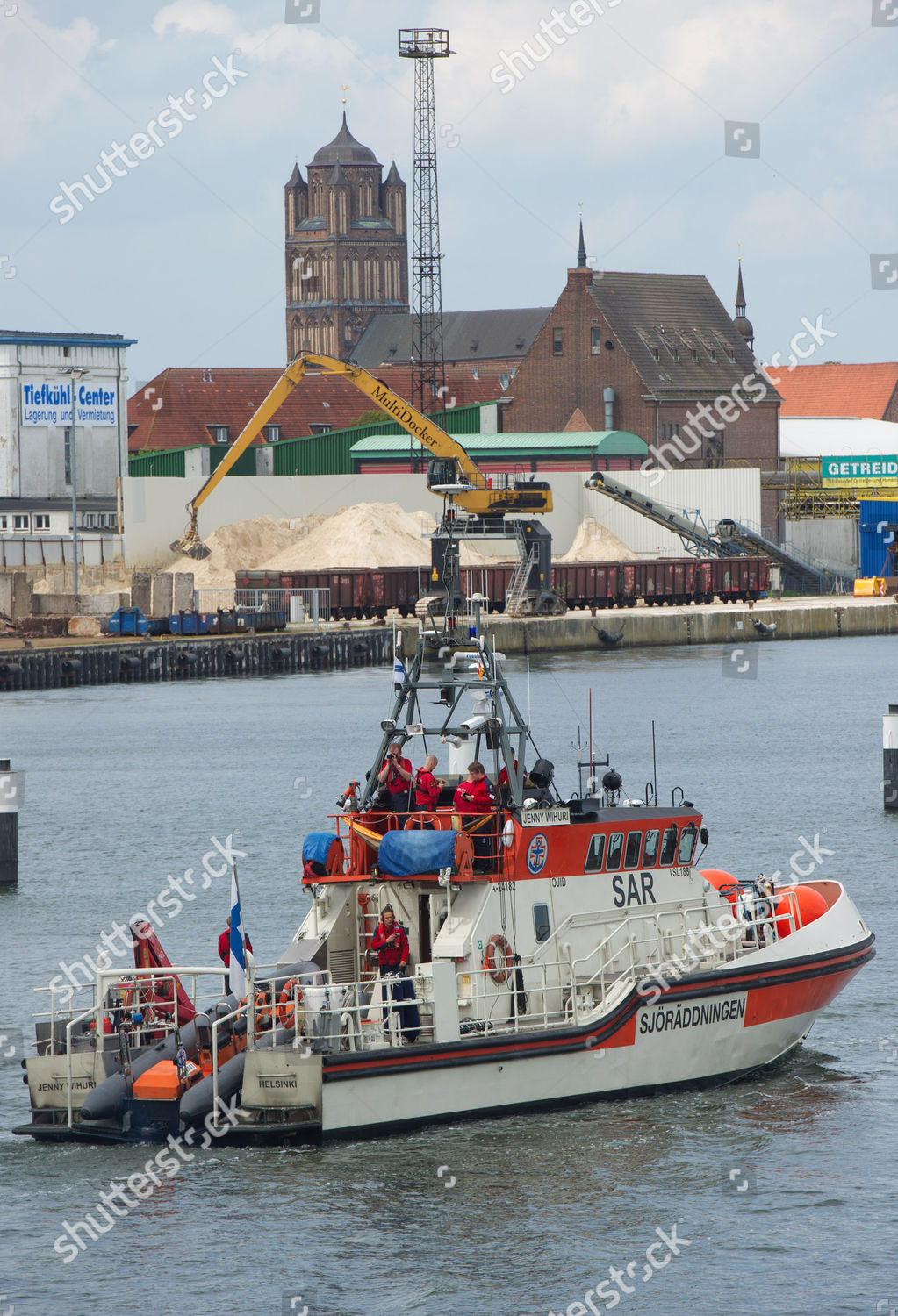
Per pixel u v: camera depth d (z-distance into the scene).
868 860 196.75
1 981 145.38
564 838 108.31
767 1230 92.62
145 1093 99.19
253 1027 98.19
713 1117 107.94
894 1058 121.38
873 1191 97.38
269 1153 98.69
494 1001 104.25
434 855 103.12
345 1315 83.75
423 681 110.75
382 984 102.50
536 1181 96.94
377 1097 98.50
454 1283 86.56
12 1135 105.75
